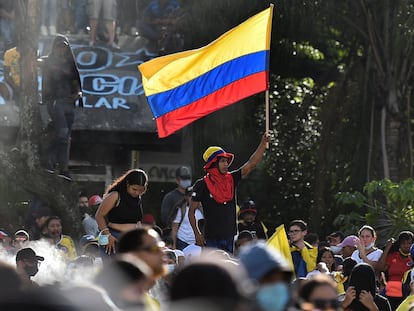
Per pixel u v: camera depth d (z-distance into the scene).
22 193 33.34
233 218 25.03
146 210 45.25
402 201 37.38
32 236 30.97
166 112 26.56
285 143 46.50
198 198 24.86
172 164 45.53
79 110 42.03
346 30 43.31
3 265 10.59
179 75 26.53
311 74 46.25
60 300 8.77
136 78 43.31
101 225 21.34
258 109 46.16
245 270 10.66
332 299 13.32
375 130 42.81
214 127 43.06
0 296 8.92
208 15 41.69
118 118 42.16
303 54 45.75
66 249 27.98
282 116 46.62
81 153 44.09
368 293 20.81
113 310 9.95
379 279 28.38
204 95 26.50
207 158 24.89
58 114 33.94
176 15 42.53
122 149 44.09
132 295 10.88
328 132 42.84
